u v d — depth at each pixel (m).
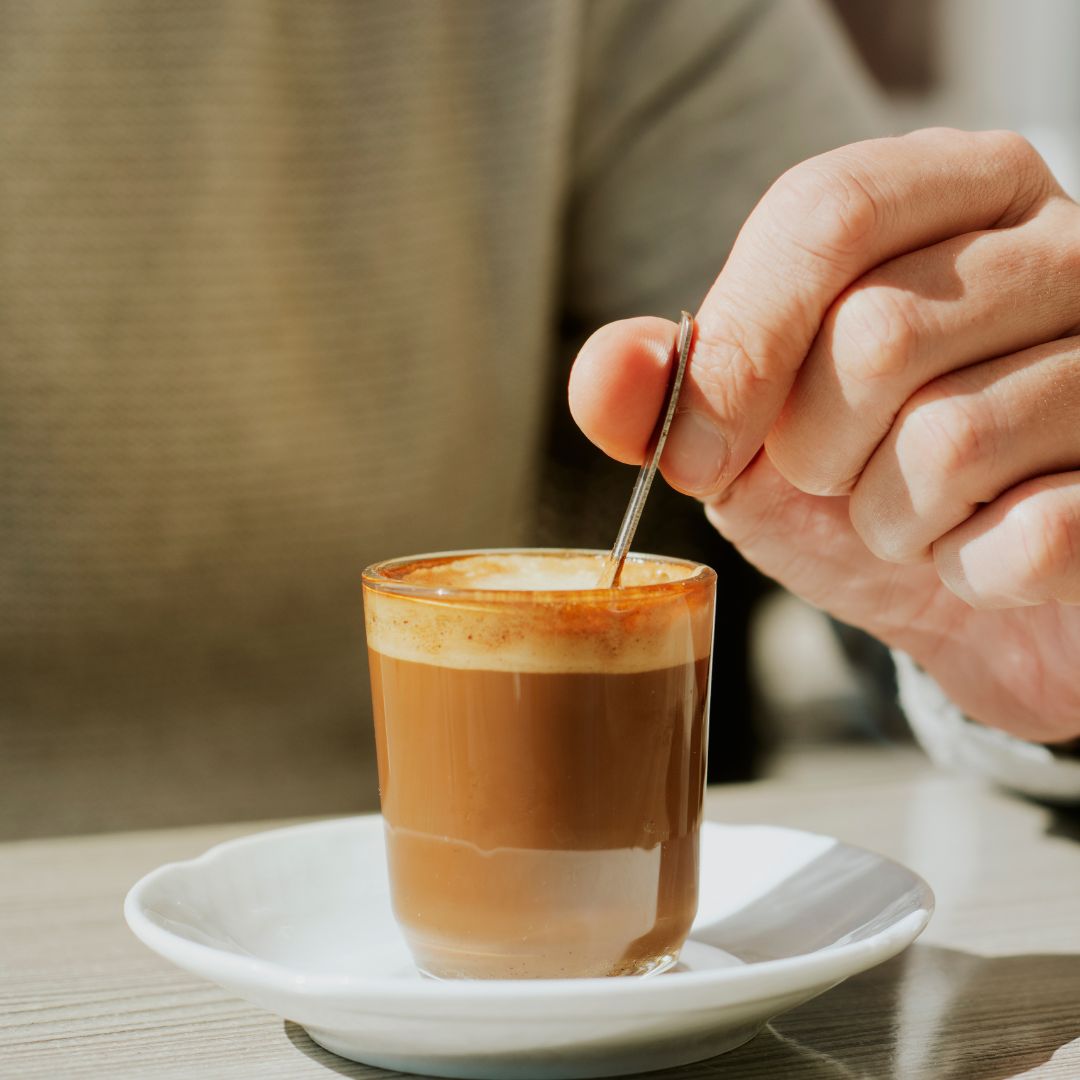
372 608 0.54
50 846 0.64
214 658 1.04
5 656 1.00
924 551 0.54
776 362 0.53
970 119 1.89
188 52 0.97
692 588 0.53
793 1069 0.50
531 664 0.51
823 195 0.52
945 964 0.55
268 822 0.67
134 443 0.99
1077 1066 0.51
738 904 0.57
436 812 0.52
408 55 1.03
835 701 0.95
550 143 1.08
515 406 1.13
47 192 0.96
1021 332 0.52
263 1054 0.51
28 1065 0.51
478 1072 0.50
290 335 1.02
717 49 1.14
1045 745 0.64
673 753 0.53
